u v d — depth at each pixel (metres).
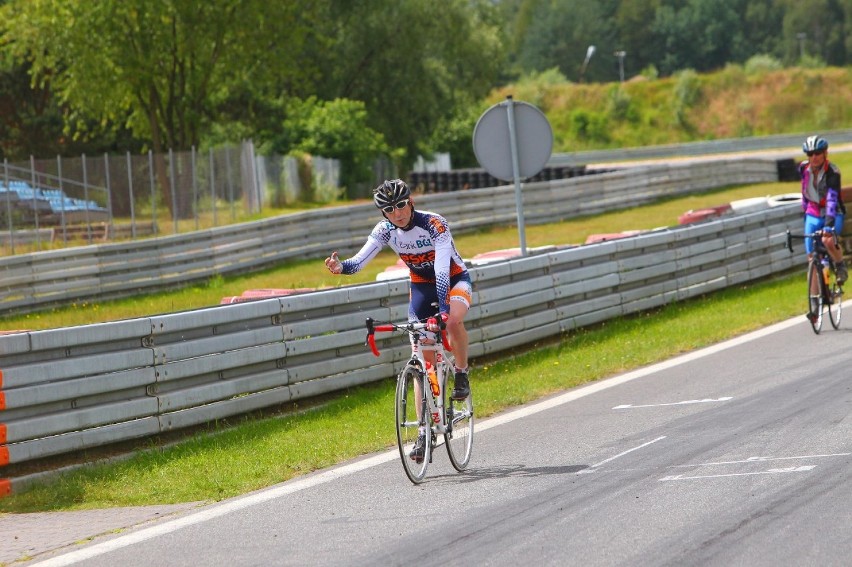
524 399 22.67
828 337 26.97
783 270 39.53
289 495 16.31
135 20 94.00
